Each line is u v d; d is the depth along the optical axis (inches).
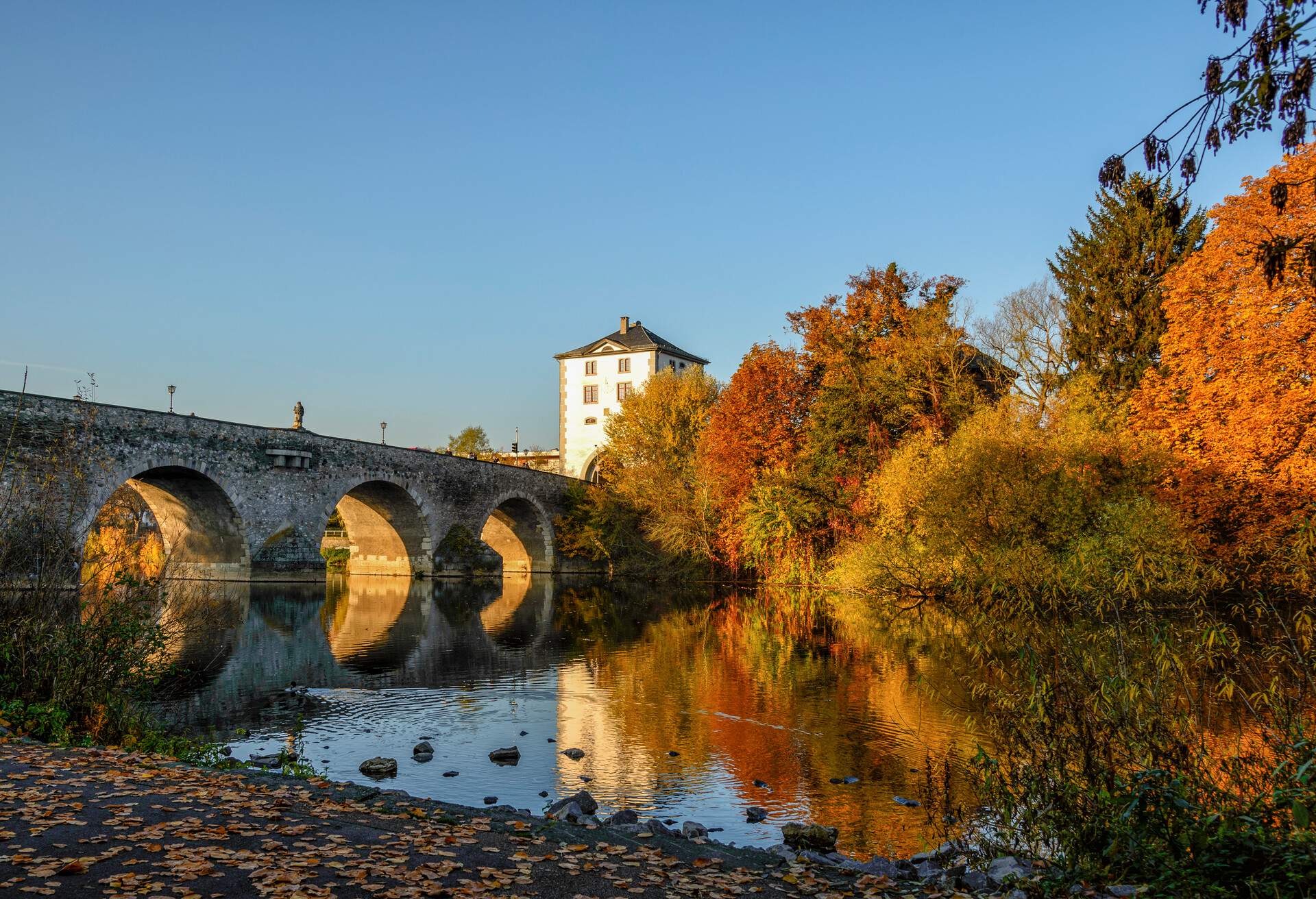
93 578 520.7
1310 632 302.2
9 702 429.1
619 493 2128.4
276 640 933.8
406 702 630.5
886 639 932.6
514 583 1943.9
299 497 1568.7
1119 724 302.7
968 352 1523.1
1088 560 446.3
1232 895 225.5
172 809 266.4
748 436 1723.7
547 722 569.9
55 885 197.6
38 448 1086.4
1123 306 1391.5
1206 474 946.1
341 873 218.2
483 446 3526.1
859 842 353.4
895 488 1259.8
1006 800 307.1
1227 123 185.8
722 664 796.6
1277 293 877.8
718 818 383.9
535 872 235.5
